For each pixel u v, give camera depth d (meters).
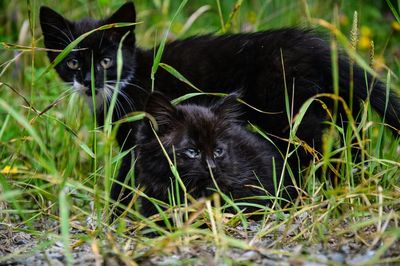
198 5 12.20
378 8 12.13
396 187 5.95
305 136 7.37
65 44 7.95
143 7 11.52
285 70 7.48
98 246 5.03
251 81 7.70
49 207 6.34
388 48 11.08
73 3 10.51
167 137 6.49
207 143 6.41
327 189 6.22
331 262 4.57
